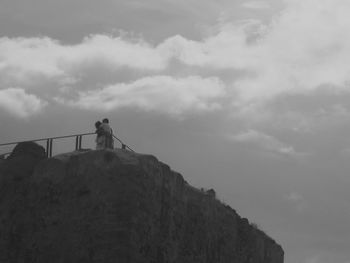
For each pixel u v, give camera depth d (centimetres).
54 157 5891
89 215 5591
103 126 6016
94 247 5497
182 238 6091
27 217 5769
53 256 5588
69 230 5606
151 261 5634
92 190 5647
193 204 6344
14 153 6094
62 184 5750
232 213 7056
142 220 5575
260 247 7506
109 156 5709
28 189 5850
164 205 5866
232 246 6850
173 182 6072
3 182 5941
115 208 5547
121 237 5469
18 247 5722
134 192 5578
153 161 5822
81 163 5756
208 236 6456
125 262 5419
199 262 6250
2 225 5816
